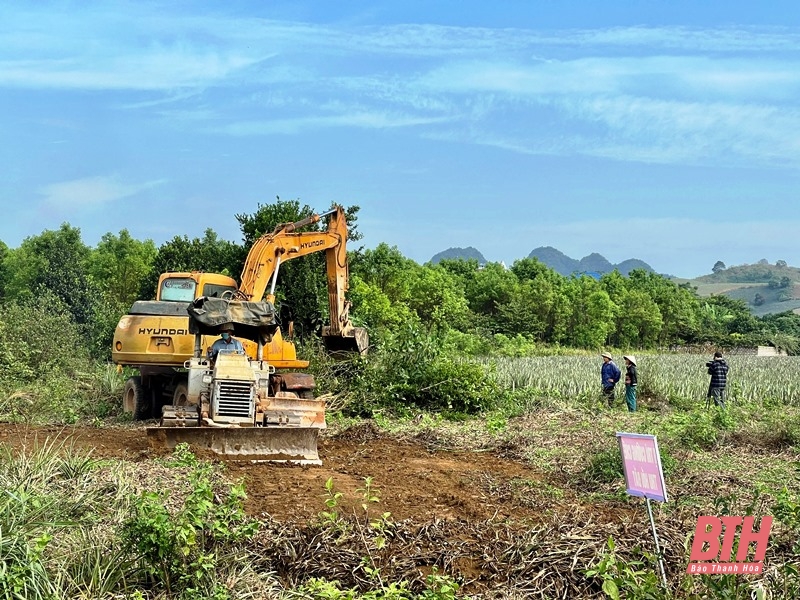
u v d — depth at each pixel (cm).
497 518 1042
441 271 7531
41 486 972
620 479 1269
